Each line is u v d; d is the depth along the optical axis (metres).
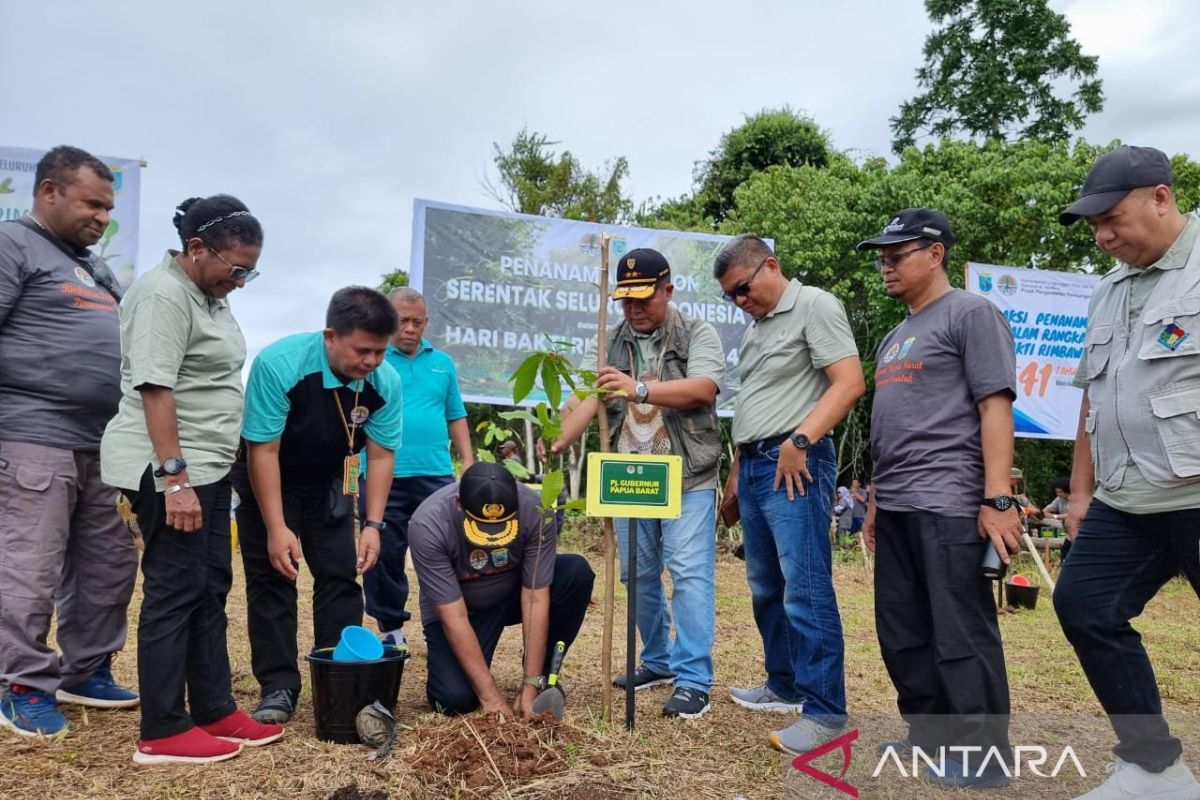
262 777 2.94
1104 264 13.86
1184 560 2.75
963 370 3.15
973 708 3.03
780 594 3.95
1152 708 2.88
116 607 3.72
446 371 5.28
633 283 3.76
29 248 3.45
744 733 3.62
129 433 3.16
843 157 17.89
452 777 2.91
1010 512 3.00
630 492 3.51
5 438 3.41
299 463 3.68
